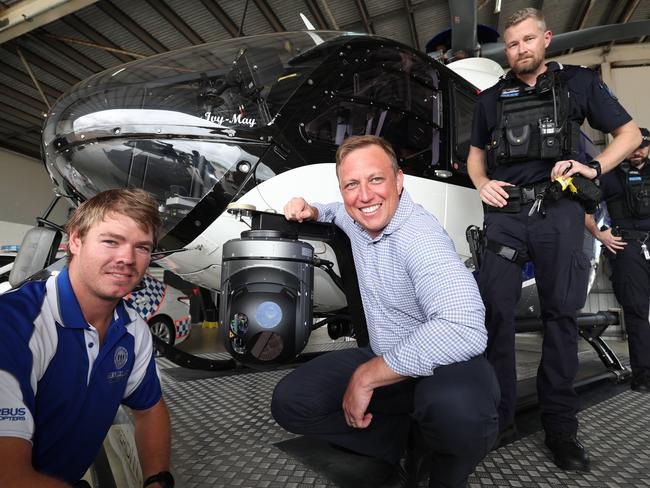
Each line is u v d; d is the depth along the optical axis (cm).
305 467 117
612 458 126
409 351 89
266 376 230
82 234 74
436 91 218
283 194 160
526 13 138
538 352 358
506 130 139
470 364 95
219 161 158
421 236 97
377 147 103
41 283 74
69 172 168
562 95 134
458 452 88
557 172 129
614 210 241
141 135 158
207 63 177
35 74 684
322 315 223
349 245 136
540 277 137
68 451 76
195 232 159
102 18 547
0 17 507
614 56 659
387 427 117
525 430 149
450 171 207
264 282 106
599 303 576
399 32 598
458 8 295
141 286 168
